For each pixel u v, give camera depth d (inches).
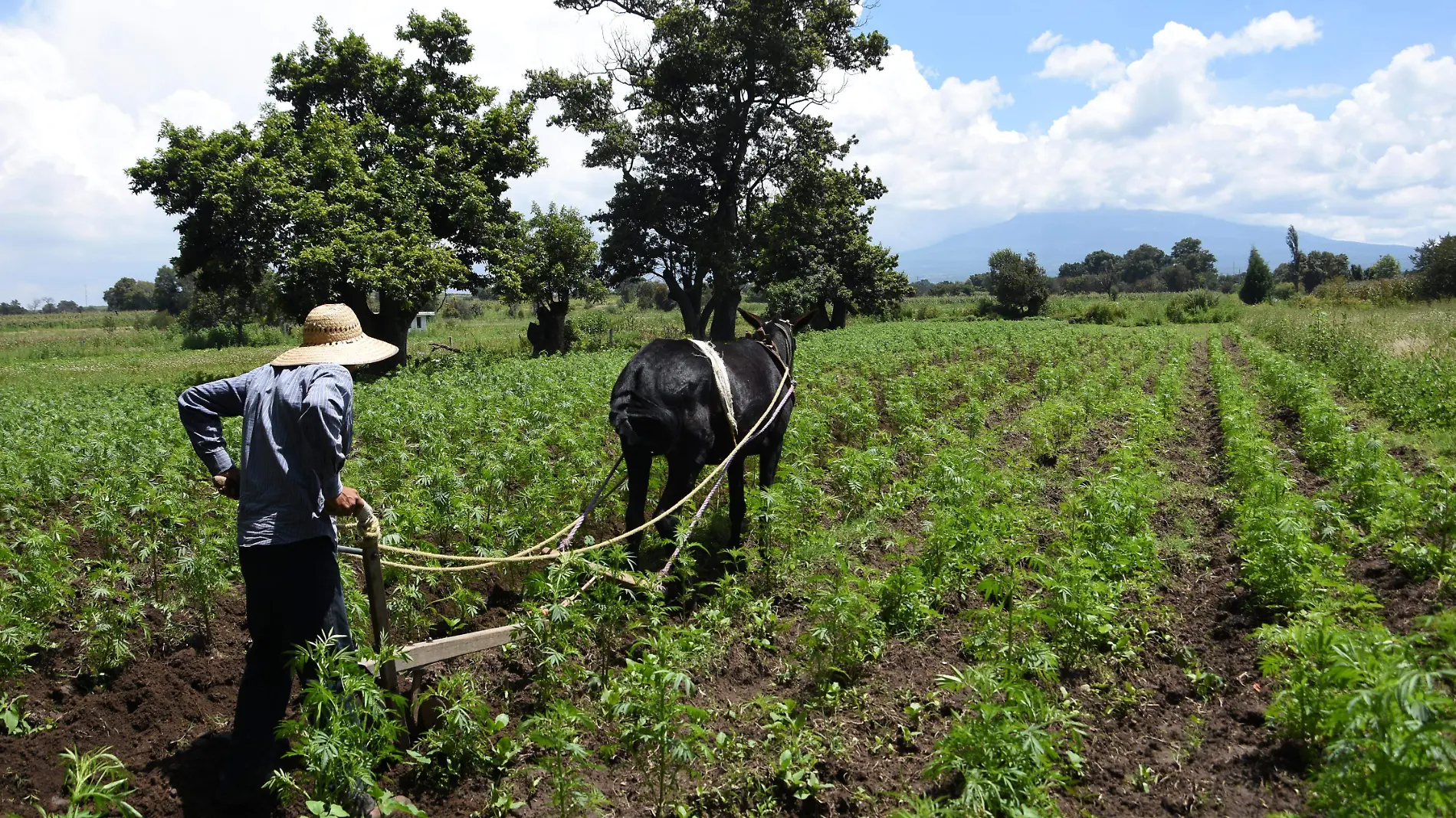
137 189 1168.8
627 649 252.4
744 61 1732.3
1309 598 249.8
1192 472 475.5
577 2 1774.1
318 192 1147.3
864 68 1877.5
